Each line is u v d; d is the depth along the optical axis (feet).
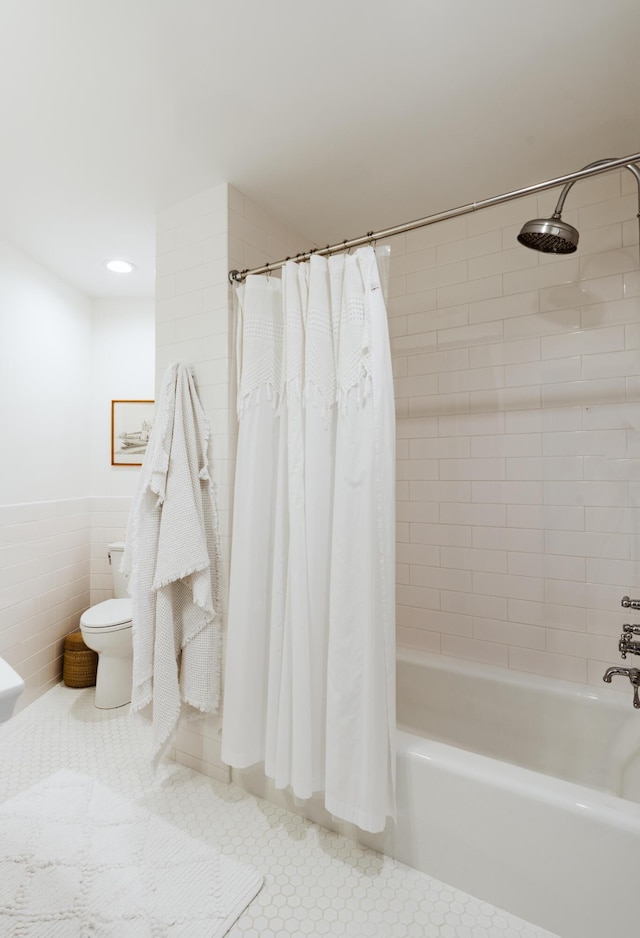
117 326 10.75
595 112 5.24
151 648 5.99
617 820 3.83
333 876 4.72
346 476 4.95
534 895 4.17
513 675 6.51
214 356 6.38
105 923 4.19
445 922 4.22
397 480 7.81
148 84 4.81
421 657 7.14
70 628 9.75
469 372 7.16
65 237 7.96
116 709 8.27
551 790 4.16
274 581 5.46
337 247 5.41
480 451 7.07
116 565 9.80
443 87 4.87
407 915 4.29
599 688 6.10
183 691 6.03
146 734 7.45
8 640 7.89
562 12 4.02
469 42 4.33
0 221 7.45
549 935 4.08
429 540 7.51
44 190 6.63
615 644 6.09
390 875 4.73
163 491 5.98
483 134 5.59
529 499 6.69
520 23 4.13
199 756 6.46
